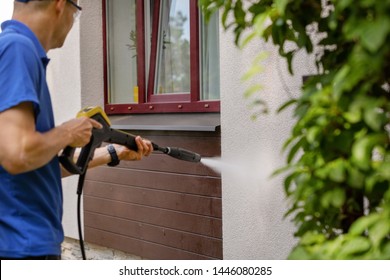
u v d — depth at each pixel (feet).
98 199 15.67
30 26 6.91
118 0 16.12
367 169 4.85
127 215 14.83
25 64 6.37
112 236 15.30
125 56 16.12
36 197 6.83
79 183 8.08
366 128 4.92
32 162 6.26
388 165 4.64
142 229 14.40
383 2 4.37
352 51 4.88
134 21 15.89
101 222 15.62
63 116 16.55
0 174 6.70
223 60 11.96
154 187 14.02
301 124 5.05
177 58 14.78
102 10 16.25
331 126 5.05
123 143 8.43
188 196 13.19
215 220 12.62
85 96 15.93
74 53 15.94
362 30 4.43
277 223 11.18
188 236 13.23
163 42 15.12
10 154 6.11
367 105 4.64
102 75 16.34
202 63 13.99
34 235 6.73
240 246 11.92
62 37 7.33
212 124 12.66
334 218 5.59
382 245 4.42
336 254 4.62
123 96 16.21
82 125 6.93
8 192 6.69
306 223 5.70
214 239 12.66
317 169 5.08
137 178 14.47
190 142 13.14
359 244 4.49
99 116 7.88
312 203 5.28
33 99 6.25
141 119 14.96
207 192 12.75
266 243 11.41
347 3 4.51
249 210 11.69
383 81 4.94
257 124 11.38
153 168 14.02
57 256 7.10
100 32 16.25
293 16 5.51
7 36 6.52
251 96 11.41
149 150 8.87
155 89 15.38
